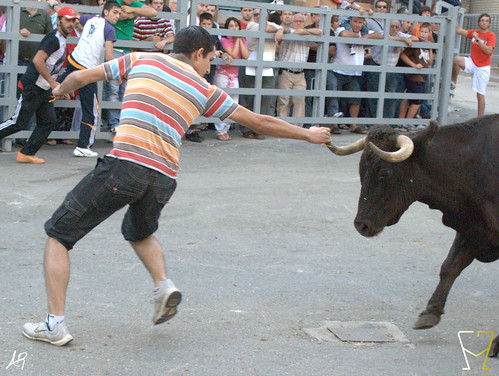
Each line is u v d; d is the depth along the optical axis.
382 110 13.71
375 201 4.72
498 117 5.07
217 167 10.46
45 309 5.27
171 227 7.56
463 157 4.87
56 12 10.80
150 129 4.47
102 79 4.64
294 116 13.11
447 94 14.49
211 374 4.36
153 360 4.52
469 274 6.64
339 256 6.95
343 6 13.91
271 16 12.72
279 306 5.61
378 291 6.06
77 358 4.50
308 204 8.70
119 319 5.18
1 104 10.60
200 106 4.63
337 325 5.27
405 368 4.59
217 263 6.55
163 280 4.73
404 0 16.69
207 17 11.82
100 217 4.57
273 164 10.83
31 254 6.52
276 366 4.52
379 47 13.60
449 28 14.21
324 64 12.88
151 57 4.61
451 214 5.06
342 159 11.41
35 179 9.22
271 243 7.22
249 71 12.39
